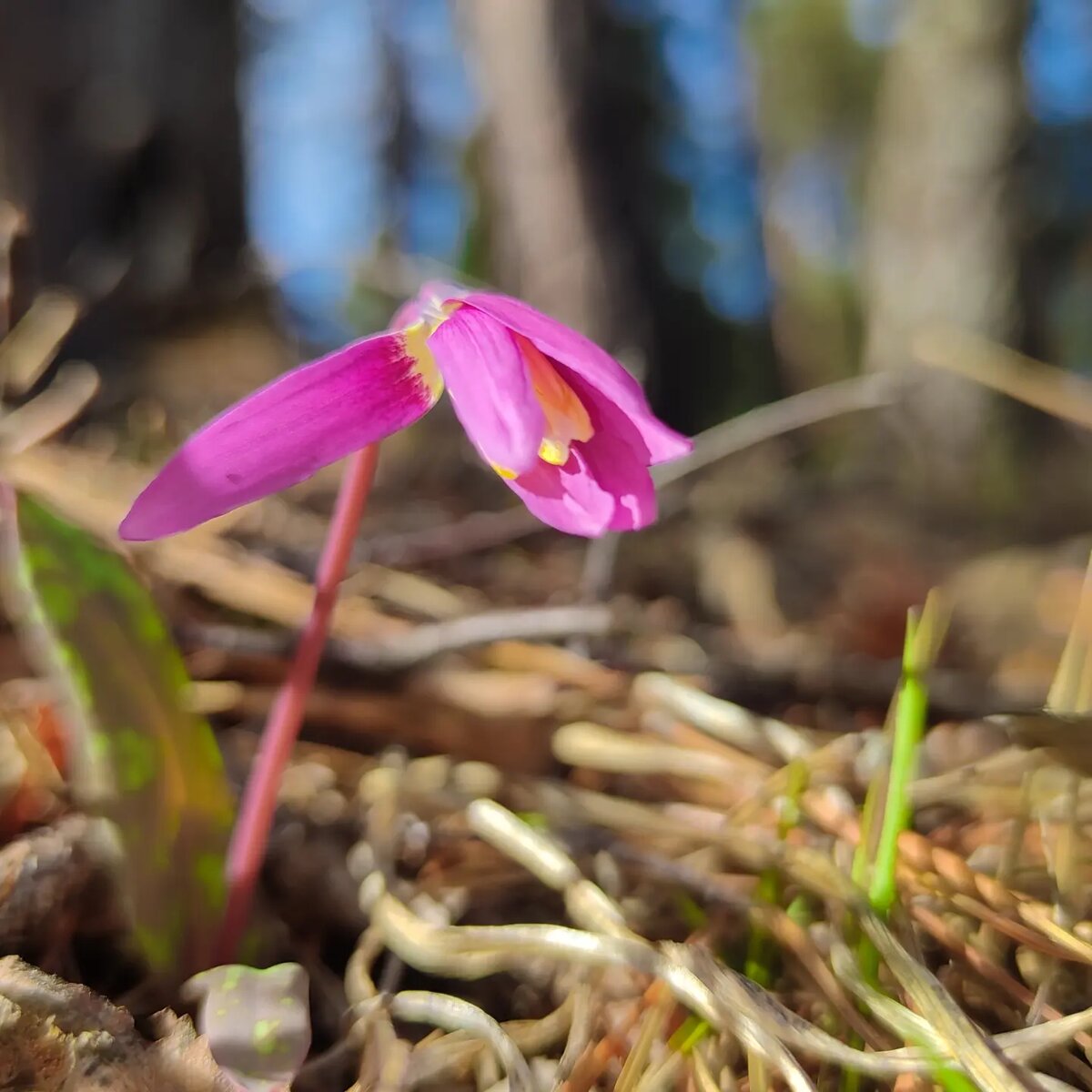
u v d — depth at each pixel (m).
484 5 0.65
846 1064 0.11
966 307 0.78
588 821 0.17
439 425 0.51
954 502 0.61
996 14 0.76
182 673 0.14
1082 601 0.15
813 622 0.32
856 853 0.13
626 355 0.47
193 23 0.47
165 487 0.11
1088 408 0.20
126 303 0.42
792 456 0.58
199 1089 0.11
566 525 0.12
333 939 0.15
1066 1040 0.11
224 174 0.48
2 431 0.22
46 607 0.13
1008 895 0.13
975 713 0.20
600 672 0.20
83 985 0.12
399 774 0.17
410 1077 0.12
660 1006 0.12
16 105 0.40
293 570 0.23
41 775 0.15
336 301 0.59
